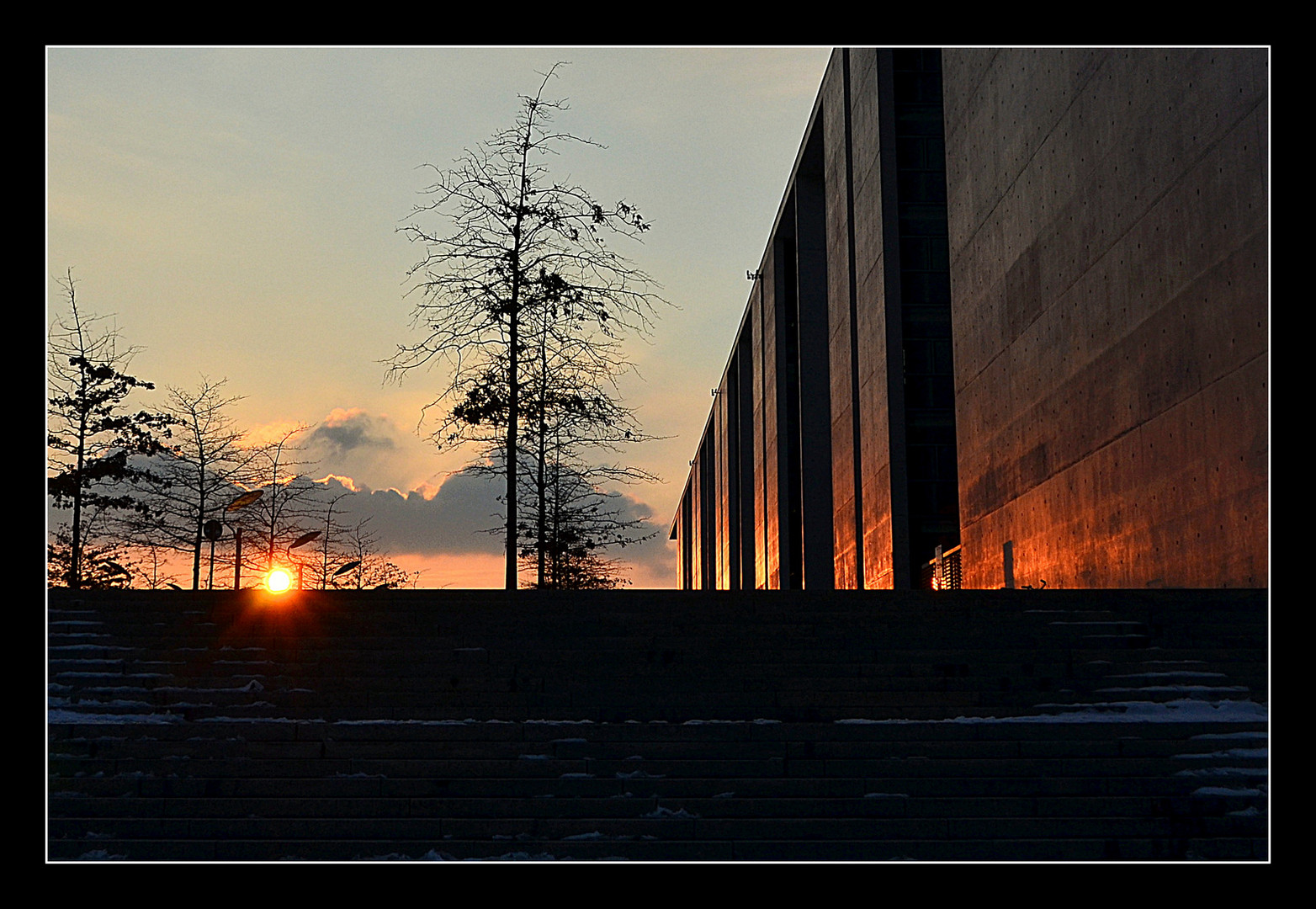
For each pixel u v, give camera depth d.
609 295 24.12
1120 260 23.30
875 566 42.03
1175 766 11.59
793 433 56.34
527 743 11.98
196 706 12.83
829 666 13.67
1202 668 13.66
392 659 13.93
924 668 13.67
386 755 11.94
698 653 14.09
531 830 10.80
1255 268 18.23
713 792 11.37
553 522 29.78
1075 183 25.56
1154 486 21.92
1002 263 30.61
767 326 60.44
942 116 41.72
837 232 48.91
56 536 30.19
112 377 29.94
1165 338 21.41
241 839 10.74
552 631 14.76
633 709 12.80
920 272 40.75
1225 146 19.14
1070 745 11.87
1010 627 14.87
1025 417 29.02
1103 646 14.41
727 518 77.44
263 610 15.03
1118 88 23.27
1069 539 26.14
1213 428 19.62
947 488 39.66
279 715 12.77
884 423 40.28
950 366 40.34
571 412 24.09
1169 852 10.51
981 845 10.57
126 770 11.62
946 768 11.60
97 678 13.34
